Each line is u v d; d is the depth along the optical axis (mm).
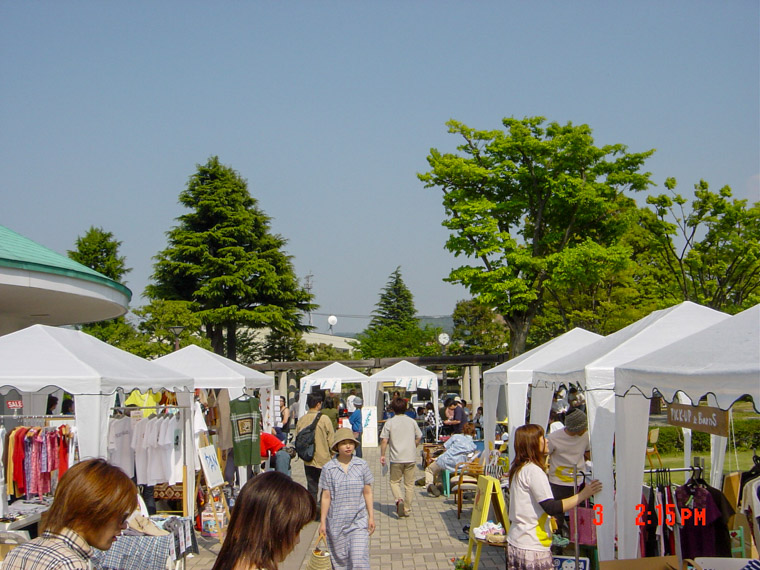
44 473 7566
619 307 27922
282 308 44281
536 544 5449
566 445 7723
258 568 2592
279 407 21609
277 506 2654
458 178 29125
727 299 29906
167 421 9062
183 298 43031
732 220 26844
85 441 7281
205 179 44562
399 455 11891
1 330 15312
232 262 42188
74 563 2734
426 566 8766
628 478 6918
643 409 7000
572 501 5445
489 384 13328
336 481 6629
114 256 38906
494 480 8148
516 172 28578
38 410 12922
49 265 12578
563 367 8852
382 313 72000
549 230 30016
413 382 24797
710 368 5000
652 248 28688
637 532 6840
